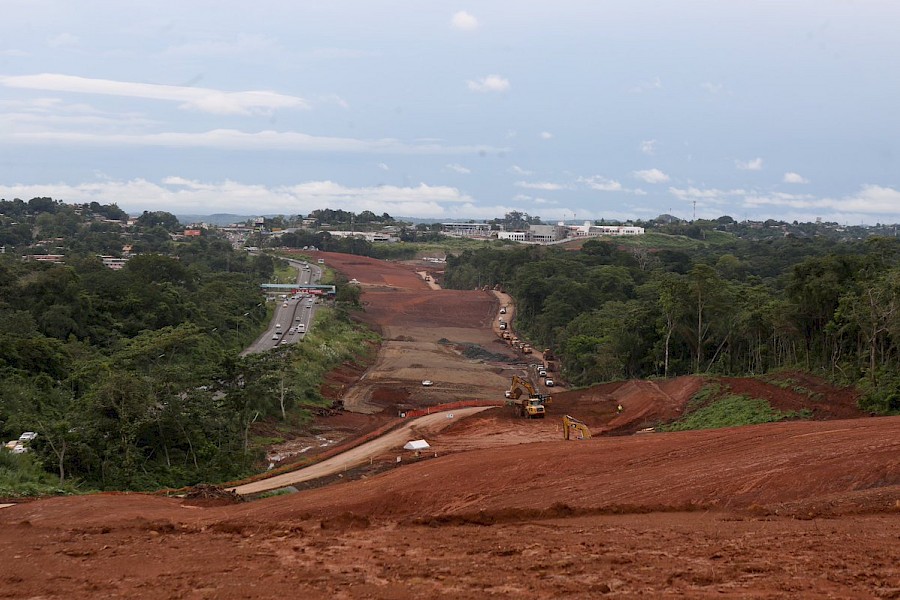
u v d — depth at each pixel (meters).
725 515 23.17
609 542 19.66
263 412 63.00
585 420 61.25
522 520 24.67
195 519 28.06
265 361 58.69
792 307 65.00
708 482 26.91
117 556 20.48
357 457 50.66
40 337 71.88
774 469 27.06
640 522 22.77
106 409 47.28
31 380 62.50
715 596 14.47
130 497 34.25
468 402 73.88
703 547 18.47
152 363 69.50
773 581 15.18
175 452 50.38
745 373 76.75
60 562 19.75
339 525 24.62
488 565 17.95
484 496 29.31
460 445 53.22
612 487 28.02
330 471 46.75
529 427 59.19
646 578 16.03
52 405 59.69
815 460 27.39
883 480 24.98
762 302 73.88
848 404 51.75
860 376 55.84
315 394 76.62
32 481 40.03
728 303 74.88
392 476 34.38
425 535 22.28
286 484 43.78
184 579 17.70
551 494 28.20
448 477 31.66
